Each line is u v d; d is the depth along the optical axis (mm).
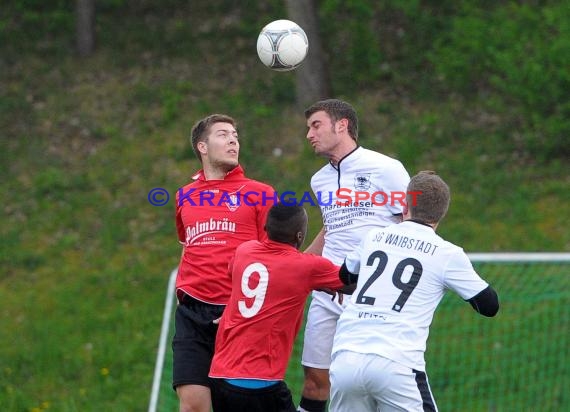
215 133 21953
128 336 39562
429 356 34406
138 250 46312
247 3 68625
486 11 57281
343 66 60000
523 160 49125
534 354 34094
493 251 41719
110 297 42688
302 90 55469
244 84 59688
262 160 51594
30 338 40000
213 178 22203
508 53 47938
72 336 39844
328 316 23125
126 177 52125
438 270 19094
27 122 57594
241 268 20000
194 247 22000
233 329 19844
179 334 21859
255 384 19719
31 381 37094
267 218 20141
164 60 62906
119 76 61469
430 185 19672
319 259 19953
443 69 52469
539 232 42969
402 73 58500
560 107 46812
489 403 32594
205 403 21344
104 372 37094
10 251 46875
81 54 63812
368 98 56531
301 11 54938
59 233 48281
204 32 65938
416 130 52438
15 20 68562
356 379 18875
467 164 48906
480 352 34375
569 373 33438
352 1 63094
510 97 53969
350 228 22797
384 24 63250
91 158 54031
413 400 18688
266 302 19656
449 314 36000
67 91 60281
